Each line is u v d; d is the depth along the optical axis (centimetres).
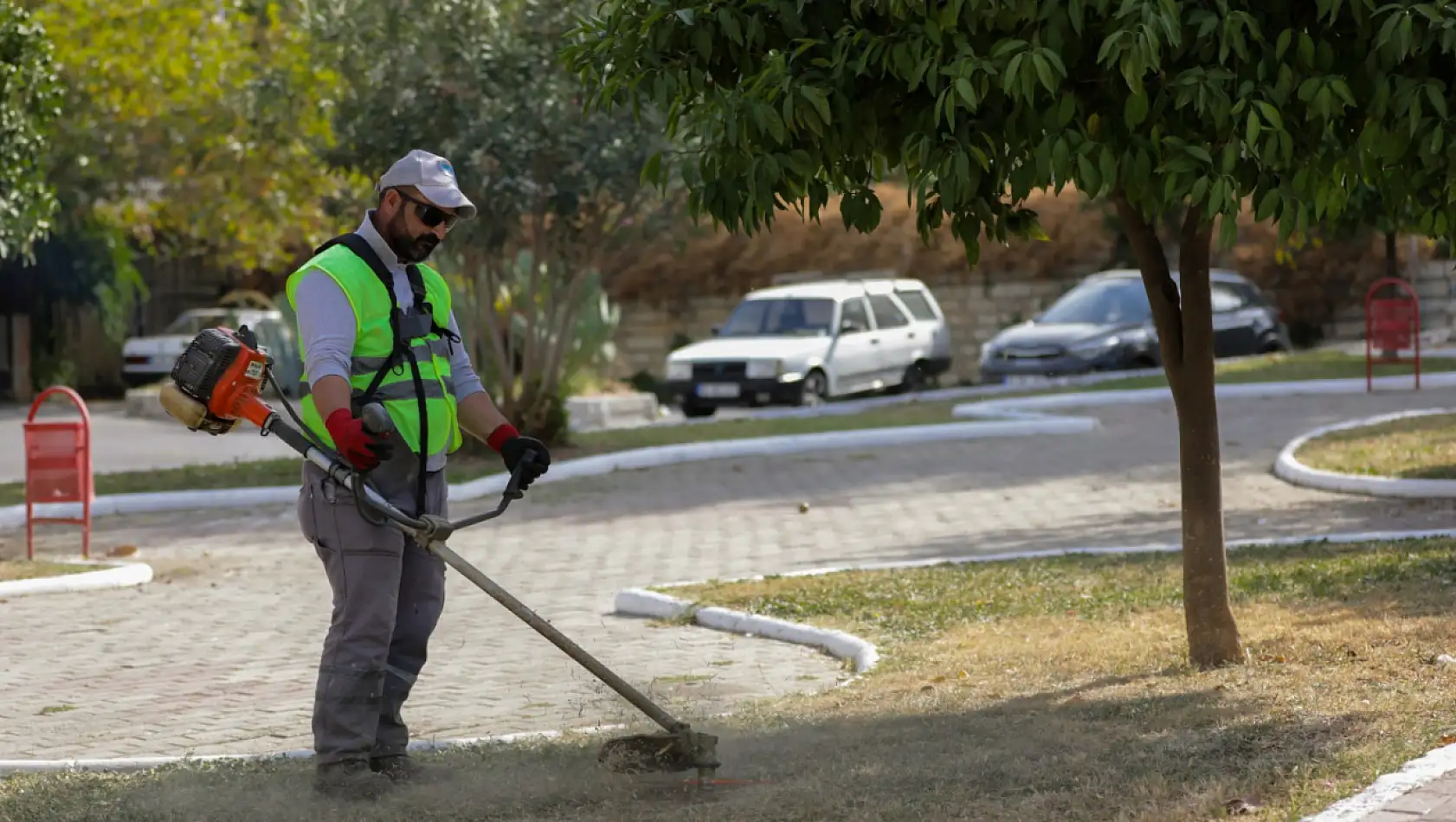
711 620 1267
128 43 3431
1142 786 668
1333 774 666
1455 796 622
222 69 3562
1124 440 2405
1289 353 3506
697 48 812
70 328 4628
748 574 1527
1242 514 1702
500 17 2284
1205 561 934
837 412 3006
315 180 3681
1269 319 3634
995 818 642
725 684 1045
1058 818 637
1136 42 691
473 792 733
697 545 1730
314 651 1234
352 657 733
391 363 735
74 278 4412
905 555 1598
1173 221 3925
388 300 736
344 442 690
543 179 2331
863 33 772
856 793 693
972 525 1766
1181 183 732
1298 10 752
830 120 770
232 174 3750
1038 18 723
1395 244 3089
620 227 2444
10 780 803
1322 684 845
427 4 2258
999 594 1268
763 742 812
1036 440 2472
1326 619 1037
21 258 4362
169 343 4300
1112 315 3462
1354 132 777
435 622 778
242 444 3250
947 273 4384
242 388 730
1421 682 831
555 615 1349
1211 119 744
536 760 796
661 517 1952
